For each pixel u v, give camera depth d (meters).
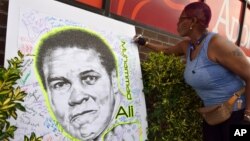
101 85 3.20
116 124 3.28
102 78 3.22
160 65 3.79
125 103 3.40
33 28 2.78
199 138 4.14
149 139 3.65
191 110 4.04
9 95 2.24
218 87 3.31
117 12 4.05
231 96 3.31
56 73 2.88
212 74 3.26
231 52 3.12
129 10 4.20
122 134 3.32
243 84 3.36
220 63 3.22
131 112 3.45
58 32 2.96
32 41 2.75
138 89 3.58
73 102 2.95
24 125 2.62
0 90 2.21
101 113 3.15
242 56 3.13
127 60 3.53
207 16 3.36
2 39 2.89
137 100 3.54
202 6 3.36
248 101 3.19
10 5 2.64
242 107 3.30
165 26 4.75
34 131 2.67
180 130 3.96
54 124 2.80
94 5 3.76
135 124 3.47
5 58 2.57
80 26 3.16
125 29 3.61
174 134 3.93
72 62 3.01
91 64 3.16
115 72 3.37
